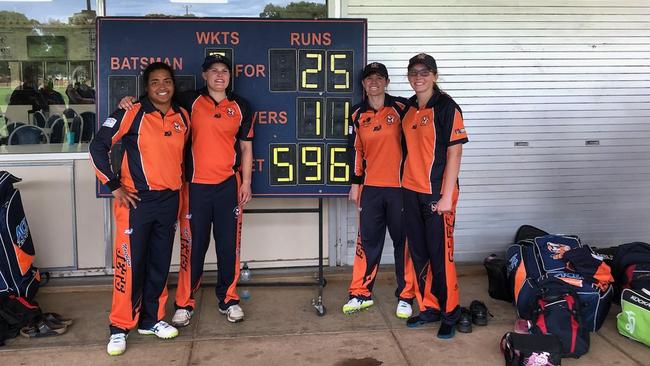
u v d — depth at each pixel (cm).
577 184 450
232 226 342
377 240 358
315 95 366
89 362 300
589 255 347
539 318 320
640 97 446
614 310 374
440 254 326
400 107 341
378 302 382
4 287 341
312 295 395
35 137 405
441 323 340
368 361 303
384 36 417
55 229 404
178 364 299
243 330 339
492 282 391
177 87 359
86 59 404
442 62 424
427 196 319
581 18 432
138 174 301
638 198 457
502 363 302
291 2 412
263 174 369
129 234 306
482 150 437
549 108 438
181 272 344
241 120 336
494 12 424
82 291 398
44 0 395
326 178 372
